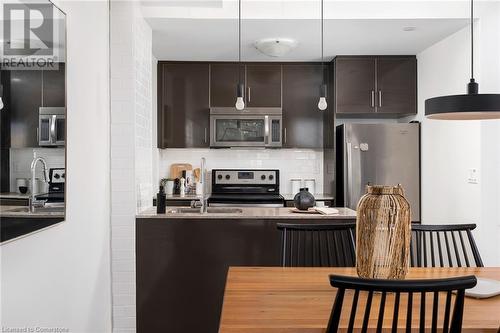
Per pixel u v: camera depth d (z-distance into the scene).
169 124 5.03
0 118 1.56
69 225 2.38
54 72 2.06
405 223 1.79
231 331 1.43
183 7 3.51
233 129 5.02
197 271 3.29
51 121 2.03
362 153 4.58
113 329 3.26
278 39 4.04
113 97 3.26
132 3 3.25
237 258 3.29
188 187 5.26
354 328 1.45
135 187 3.28
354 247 2.54
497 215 3.43
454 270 2.23
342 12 3.49
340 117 5.20
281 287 1.93
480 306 1.68
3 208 1.58
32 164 1.83
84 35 2.64
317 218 3.26
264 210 3.65
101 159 3.02
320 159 5.38
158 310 3.29
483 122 3.42
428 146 4.41
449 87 3.98
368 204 1.80
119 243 3.26
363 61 4.78
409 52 4.67
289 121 5.09
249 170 5.26
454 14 3.46
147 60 3.70
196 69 5.04
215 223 3.29
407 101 4.77
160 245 3.29
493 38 3.44
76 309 2.52
